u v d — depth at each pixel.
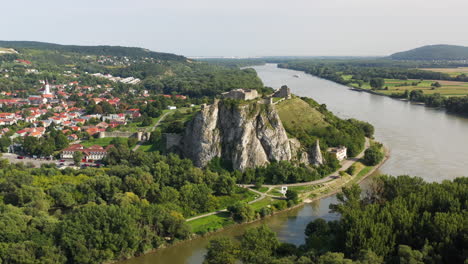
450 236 127.19
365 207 156.62
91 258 138.88
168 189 187.75
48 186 188.62
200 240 163.88
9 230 136.00
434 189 161.00
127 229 147.12
